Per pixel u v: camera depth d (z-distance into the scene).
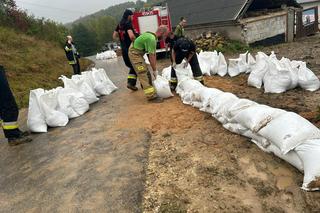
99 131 5.52
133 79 8.02
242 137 4.39
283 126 3.55
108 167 4.11
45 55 16.77
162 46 15.48
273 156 3.78
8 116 5.45
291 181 3.30
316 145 3.21
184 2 23.56
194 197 3.22
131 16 7.46
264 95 6.50
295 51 12.85
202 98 5.72
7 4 21.89
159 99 6.98
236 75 8.59
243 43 16.23
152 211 3.08
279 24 17.80
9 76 11.52
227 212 2.95
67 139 5.40
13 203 3.63
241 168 3.64
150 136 4.91
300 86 6.59
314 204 2.94
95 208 3.27
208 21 18.03
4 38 15.98
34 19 23.81
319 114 4.70
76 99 6.85
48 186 3.88
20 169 4.52
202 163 3.84
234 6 16.81
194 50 6.83
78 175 4.03
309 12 23.48
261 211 2.95
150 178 3.68
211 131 4.76
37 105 6.13
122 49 7.70
